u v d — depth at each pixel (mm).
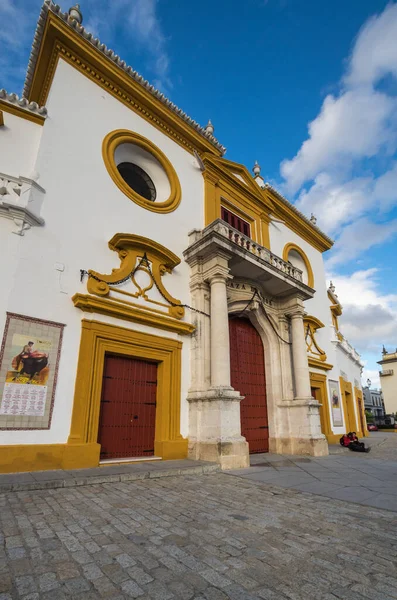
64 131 8984
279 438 11734
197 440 8766
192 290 10500
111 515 4211
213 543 3408
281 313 13102
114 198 9508
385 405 40750
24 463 6332
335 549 3309
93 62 10164
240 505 4867
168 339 9375
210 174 12961
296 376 12109
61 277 7781
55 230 7992
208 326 10070
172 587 2541
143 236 9805
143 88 11188
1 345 6559
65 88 9422
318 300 18156
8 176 7539
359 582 2678
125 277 8852
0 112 8117
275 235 15992
